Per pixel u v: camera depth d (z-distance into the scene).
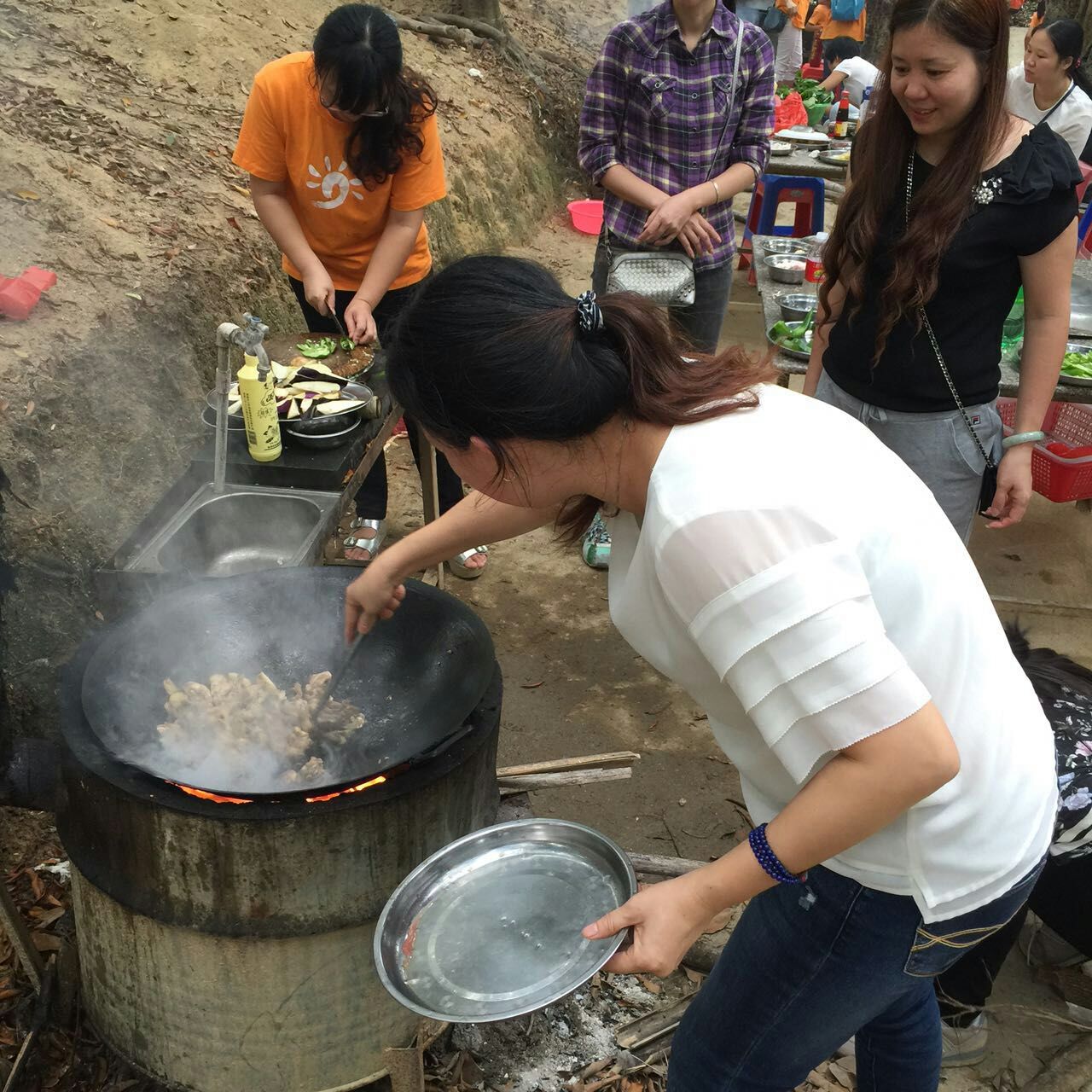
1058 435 4.20
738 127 3.74
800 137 6.32
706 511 1.08
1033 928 2.60
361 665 2.11
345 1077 1.96
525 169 7.75
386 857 1.73
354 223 3.25
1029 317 2.50
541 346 1.10
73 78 4.62
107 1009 1.95
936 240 2.27
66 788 1.74
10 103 4.11
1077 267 4.17
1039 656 2.20
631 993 2.35
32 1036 2.00
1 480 2.28
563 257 7.30
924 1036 1.64
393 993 1.28
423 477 3.69
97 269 3.40
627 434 1.19
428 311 1.12
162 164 4.31
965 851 1.29
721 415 1.16
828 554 1.08
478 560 3.94
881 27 12.12
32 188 3.58
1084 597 4.00
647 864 2.45
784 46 9.27
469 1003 1.29
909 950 1.36
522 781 2.45
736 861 1.19
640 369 1.16
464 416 1.13
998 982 2.48
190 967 1.78
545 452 1.17
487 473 1.21
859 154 2.42
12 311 2.93
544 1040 2.22
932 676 1.22
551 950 1.37
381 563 1.81
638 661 3.59
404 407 1.19
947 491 2.63
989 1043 2.33
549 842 1.55
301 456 2.62
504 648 3.61
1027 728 1.35
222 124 5.04
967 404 2.52
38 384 2.79
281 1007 1.82
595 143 3.73
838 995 1.41
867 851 1.29
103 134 4.25
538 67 8.95
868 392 2.59
